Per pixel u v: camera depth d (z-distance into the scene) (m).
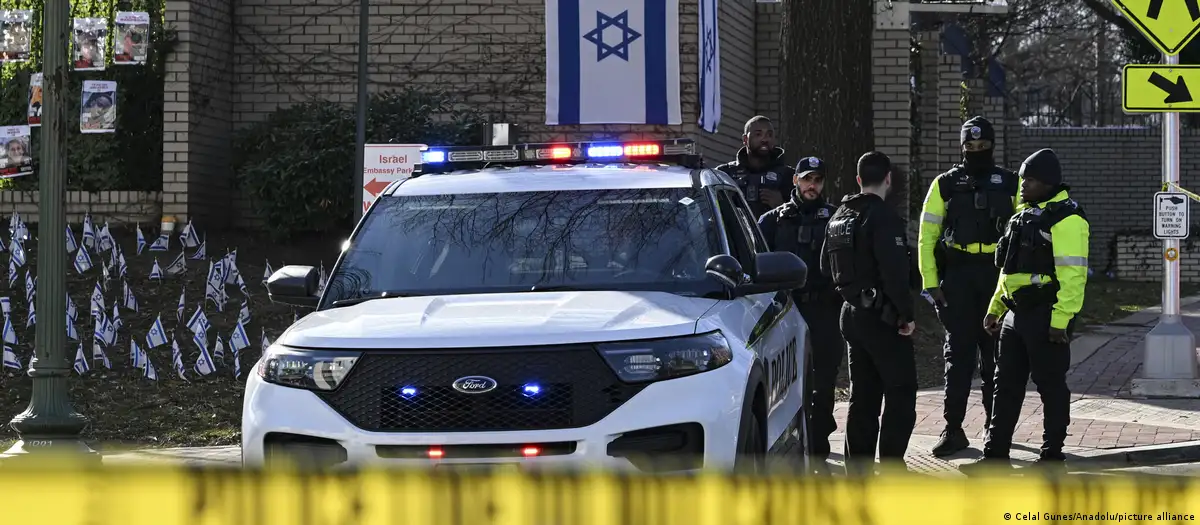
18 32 65.25
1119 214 134.50
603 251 24.34
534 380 19.80
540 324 20.39
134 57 62.78
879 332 29.03
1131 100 43.00
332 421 19.91
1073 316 30.58
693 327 20.83
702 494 13.66
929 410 42.78
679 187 25.92
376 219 25.69
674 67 60.69
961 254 34.22
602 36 60.19
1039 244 30.78
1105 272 126.75
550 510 13.77
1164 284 44.84
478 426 19.67
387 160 49.19
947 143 98.88
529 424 19.64
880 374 29.45
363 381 20.11
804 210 33.78
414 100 63.09
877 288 29.02
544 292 23.27
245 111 68.50
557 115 60.19
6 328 48.06
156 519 13.76
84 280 55.31
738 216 27.56
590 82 60.28
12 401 44.19
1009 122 132.62
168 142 63.59
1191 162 131.88
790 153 52.97
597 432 19.48
